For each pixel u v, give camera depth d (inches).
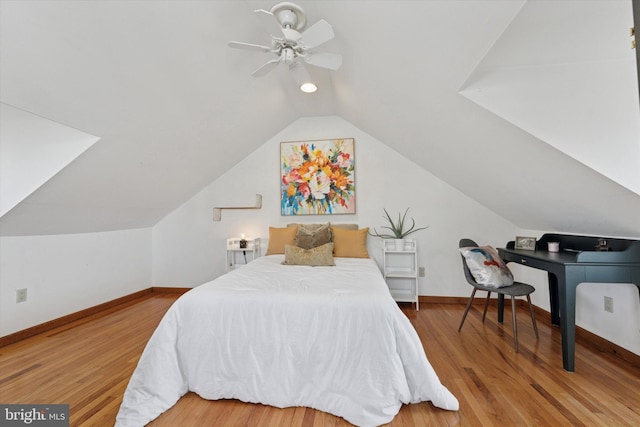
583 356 81.0
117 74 68.6
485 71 63.7
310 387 60.9
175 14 65.8
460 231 136.9
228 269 153.9
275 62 75.2
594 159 60.0
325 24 62.6
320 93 126.8
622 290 79.7
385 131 126.3
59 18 52.0
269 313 64.2
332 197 147.6
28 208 87.6
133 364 79.1
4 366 78.0
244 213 155.3
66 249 113.5
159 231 158.9
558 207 88.0
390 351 58.8
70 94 65.4
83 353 85.8
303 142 150.9
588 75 61.6
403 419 56.2
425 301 139.4
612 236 84.1
